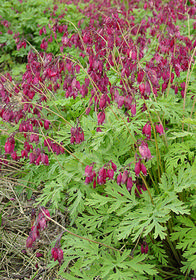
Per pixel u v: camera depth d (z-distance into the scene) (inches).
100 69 30.8
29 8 68.7
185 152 32.1
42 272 32.9
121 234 28.7
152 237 31.7
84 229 32.4
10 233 35.4
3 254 34.0
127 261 29.3
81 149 34.3
